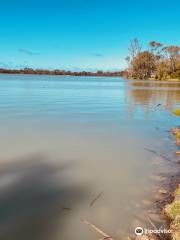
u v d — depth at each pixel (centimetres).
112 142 1002
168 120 1515
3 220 479
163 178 662
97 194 578
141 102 2475
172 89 4631
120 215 496
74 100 2547
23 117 1481
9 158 790
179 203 500
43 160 783
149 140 1041
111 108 1995
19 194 571
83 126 1281
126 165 756
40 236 439
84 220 482
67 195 572
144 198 557
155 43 9694
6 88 4119
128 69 10919
